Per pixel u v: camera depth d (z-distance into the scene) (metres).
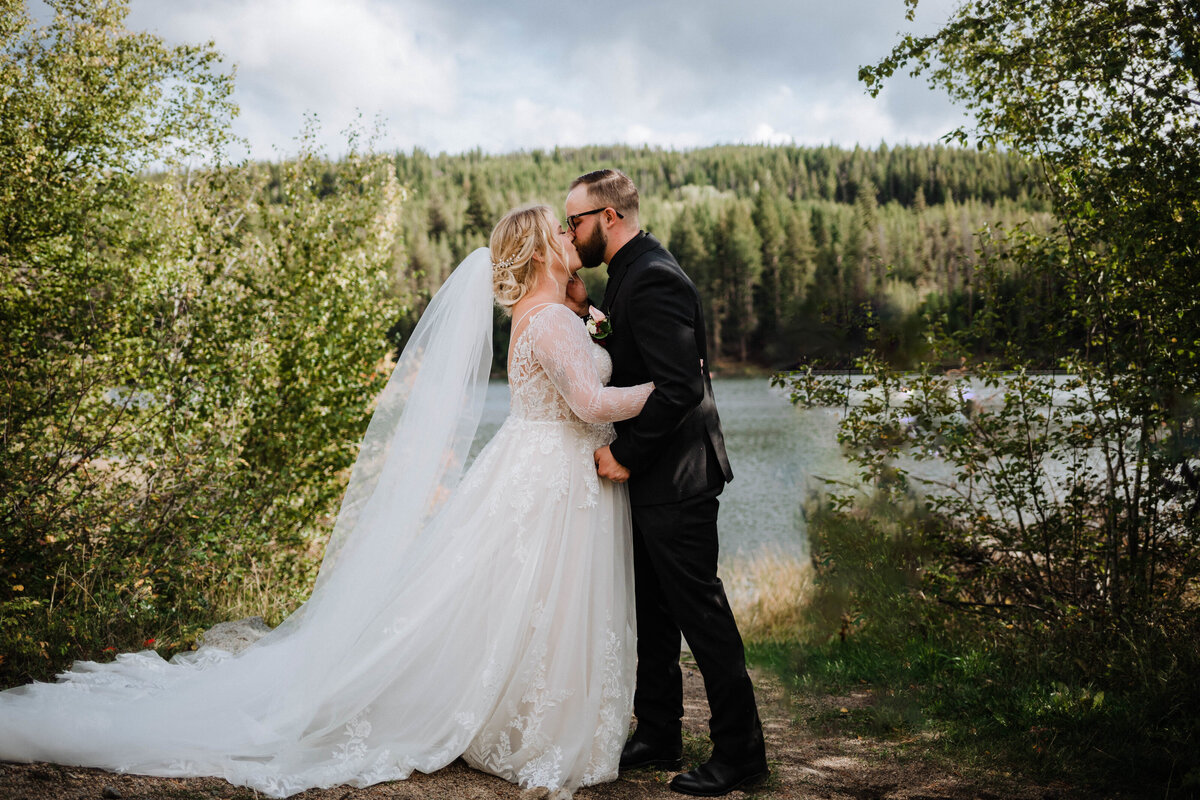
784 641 5.19
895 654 4.16
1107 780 2.49
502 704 2.39
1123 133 3.52
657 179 83.44
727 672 2.45
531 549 2.46
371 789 2.22
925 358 4.45
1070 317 4.02
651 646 2.69
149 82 7.17
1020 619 4.18
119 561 4.54
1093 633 3.56
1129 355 3.81
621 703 2.50
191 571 4.87
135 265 6.14
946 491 4.82
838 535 4.77
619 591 2.57
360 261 7.51
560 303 2.73
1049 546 4.14
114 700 2.51
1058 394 4.05
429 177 69.00
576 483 2.53
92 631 3.62
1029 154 3.96
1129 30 3.40
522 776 2.33
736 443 15.70
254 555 5.66
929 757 2.75
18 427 4.88
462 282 2.75
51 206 6.09
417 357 2.79
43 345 5.32
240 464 6.04
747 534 9.76
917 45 3.89
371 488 2.68
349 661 2.41
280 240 7.45
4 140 6.16
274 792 2.13
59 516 4.77
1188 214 3.24
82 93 6.69
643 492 2.52
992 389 4.33
